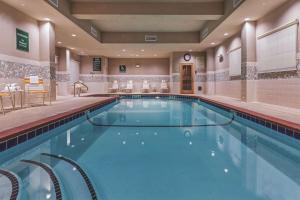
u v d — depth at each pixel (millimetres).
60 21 8383
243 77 8906
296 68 6332
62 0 7578
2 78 6551
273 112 5887
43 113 5727
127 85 18484
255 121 5469
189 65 15797
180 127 5605
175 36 12555
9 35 6828
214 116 7430
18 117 5109
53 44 8695
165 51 15719
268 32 7676
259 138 4590
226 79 12203
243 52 8859
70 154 3502
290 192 2197
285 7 6727
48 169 2826
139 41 12492
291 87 6594
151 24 10938
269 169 2848
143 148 3805
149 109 9289
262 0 6500
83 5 8359
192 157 3318
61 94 13852
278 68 7195
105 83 18344
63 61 13875
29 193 2139
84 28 9656
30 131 4039
